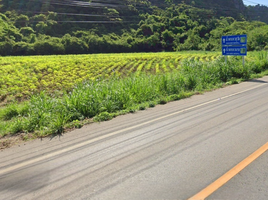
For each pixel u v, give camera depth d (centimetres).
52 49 6750
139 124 655
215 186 344
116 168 412
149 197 325
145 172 392
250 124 612
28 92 1636
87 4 8231
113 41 7888
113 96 863
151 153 464
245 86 1207
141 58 3697
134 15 9456
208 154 448
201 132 568
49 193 348
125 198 325
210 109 780
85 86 960
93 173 399
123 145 512
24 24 7750
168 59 3581
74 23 8362
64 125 673
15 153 513
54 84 1920
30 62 3089
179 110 789
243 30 7450
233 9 11438
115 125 662
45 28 7738
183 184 352
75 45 7050
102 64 2934
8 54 6316
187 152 461
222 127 597
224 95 1006
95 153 480
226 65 1457
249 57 3119
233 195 323
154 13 9975
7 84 1886
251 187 340
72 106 770
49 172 412
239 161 416
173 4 10606
